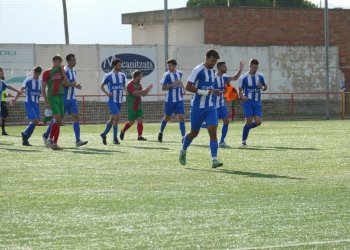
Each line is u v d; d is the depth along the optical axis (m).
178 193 16.05
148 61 58.72
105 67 57.78
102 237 11.70
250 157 24.17
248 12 64.69
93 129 44.03
